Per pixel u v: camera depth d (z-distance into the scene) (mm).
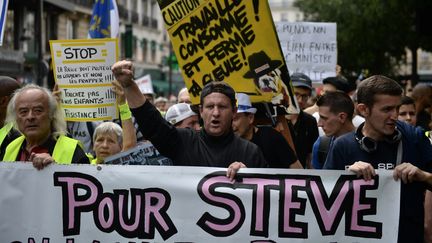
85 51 5438
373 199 3877
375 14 19250
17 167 4133
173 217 4031
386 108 3787
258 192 3971
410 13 16297
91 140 6824
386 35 20297
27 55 25469
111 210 4078
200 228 4012
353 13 21078
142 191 4055
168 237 4035
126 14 42062
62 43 5449
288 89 5281
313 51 9391
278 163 4926
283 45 9367
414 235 3902
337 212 3926
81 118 5492
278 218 3963
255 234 3977
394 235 3857
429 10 9633
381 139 3902
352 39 21406
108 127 5629
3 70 22703
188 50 5281
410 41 19656
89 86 5469
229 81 5273
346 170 3924
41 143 4391
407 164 3740
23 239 4141
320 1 23875
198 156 4090
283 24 9352
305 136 6391
